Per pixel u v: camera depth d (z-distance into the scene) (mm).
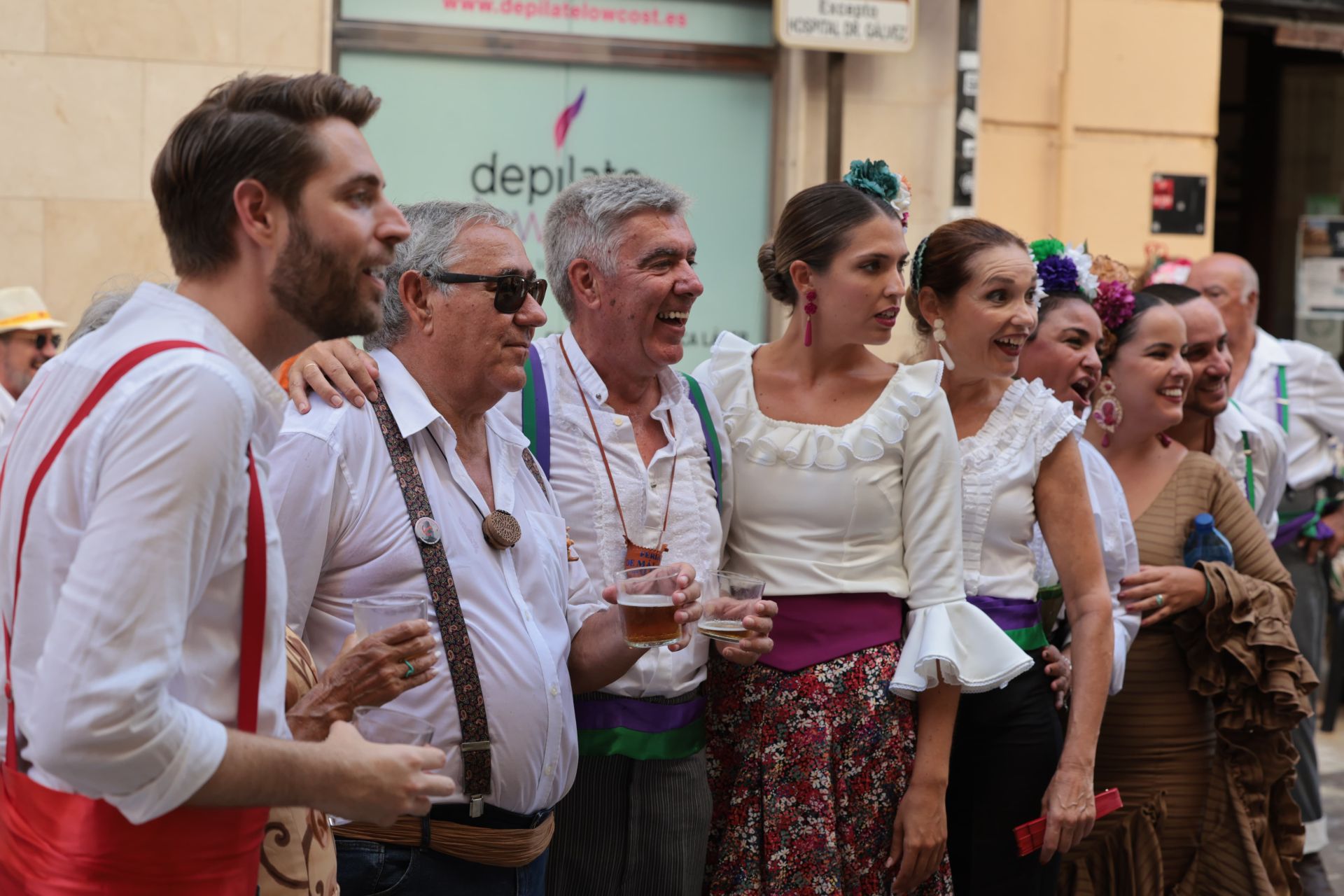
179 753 1546
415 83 6199
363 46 6066
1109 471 3557
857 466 2914
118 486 1540
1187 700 3635
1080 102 7363
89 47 5590
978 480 3125
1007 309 3129
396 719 1960
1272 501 4578
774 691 2865
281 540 2188
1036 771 3109
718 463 2895
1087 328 3500
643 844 2689
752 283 6781
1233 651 3494
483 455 2441
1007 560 3166
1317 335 8953
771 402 3025
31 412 1681
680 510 2791
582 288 2766
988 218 7277
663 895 2707
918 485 2938
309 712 1874
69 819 1638
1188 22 7531
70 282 5656
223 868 1702
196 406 1566
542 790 2299
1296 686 3555
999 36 7203
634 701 2697
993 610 3113
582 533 2723
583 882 2688
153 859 1645
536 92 6383
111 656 1498
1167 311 3754
